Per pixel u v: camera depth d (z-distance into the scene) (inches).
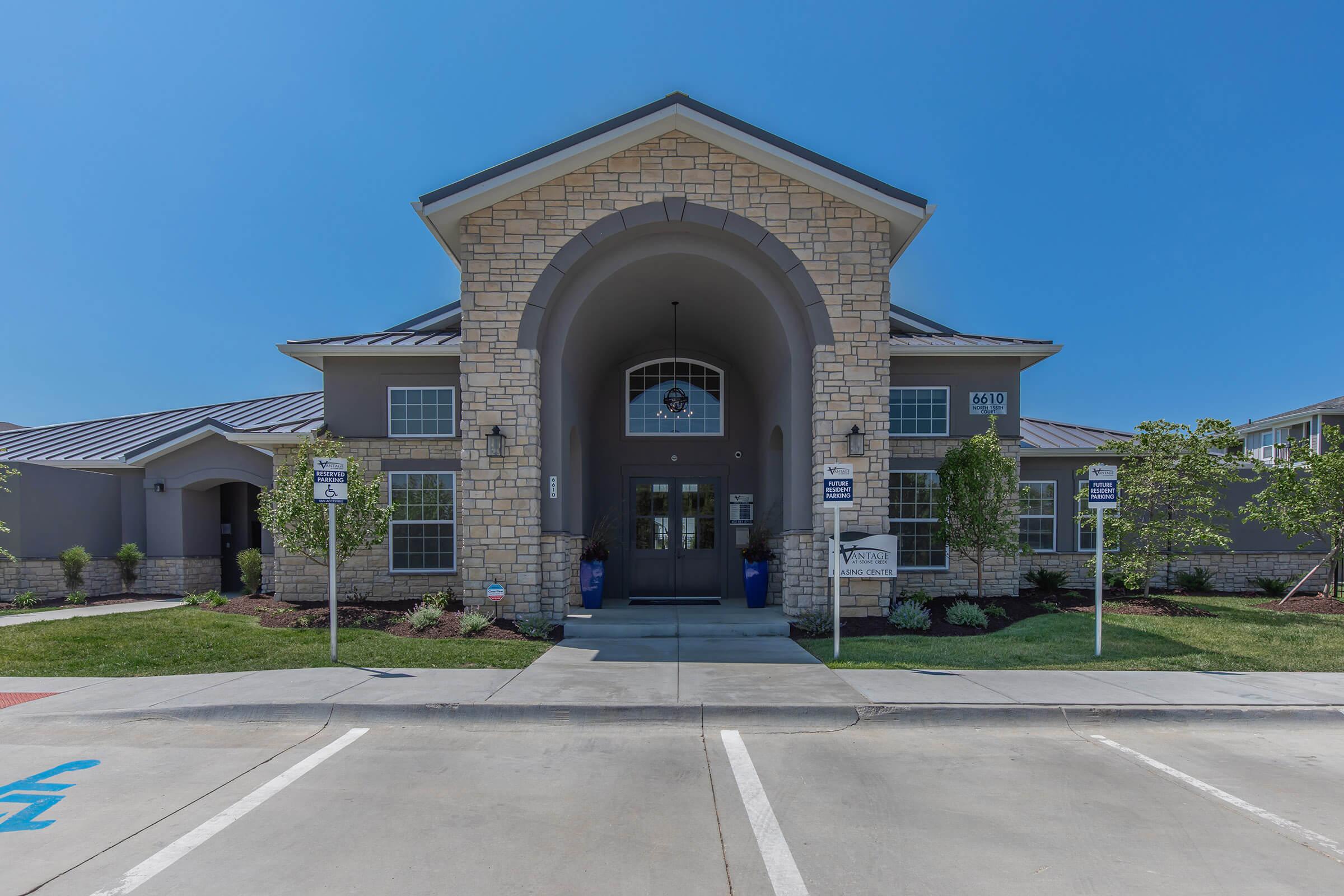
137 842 170.6
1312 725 268.8
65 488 638.5
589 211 450.9
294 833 175.5
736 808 191.5
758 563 530.0
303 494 467.8
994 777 215.0
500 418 444.8
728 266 466.6
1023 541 631.2
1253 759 232.7
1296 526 535.5
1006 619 462.6
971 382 565.9
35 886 150.3
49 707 270.1
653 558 602.5
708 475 608.7
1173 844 172.4
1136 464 541.3
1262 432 1102.4
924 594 487.2
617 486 605.9
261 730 258.7
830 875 156.4
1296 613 490.0
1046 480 636.1
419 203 436.8
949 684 304.2
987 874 157.3
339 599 533.6
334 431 550.6
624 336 565.3
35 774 214.4
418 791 202.2
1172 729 264.5
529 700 274.7
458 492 548.1
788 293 467.2
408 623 436.1
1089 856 166.1
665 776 214.7
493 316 446.9
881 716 266.4
